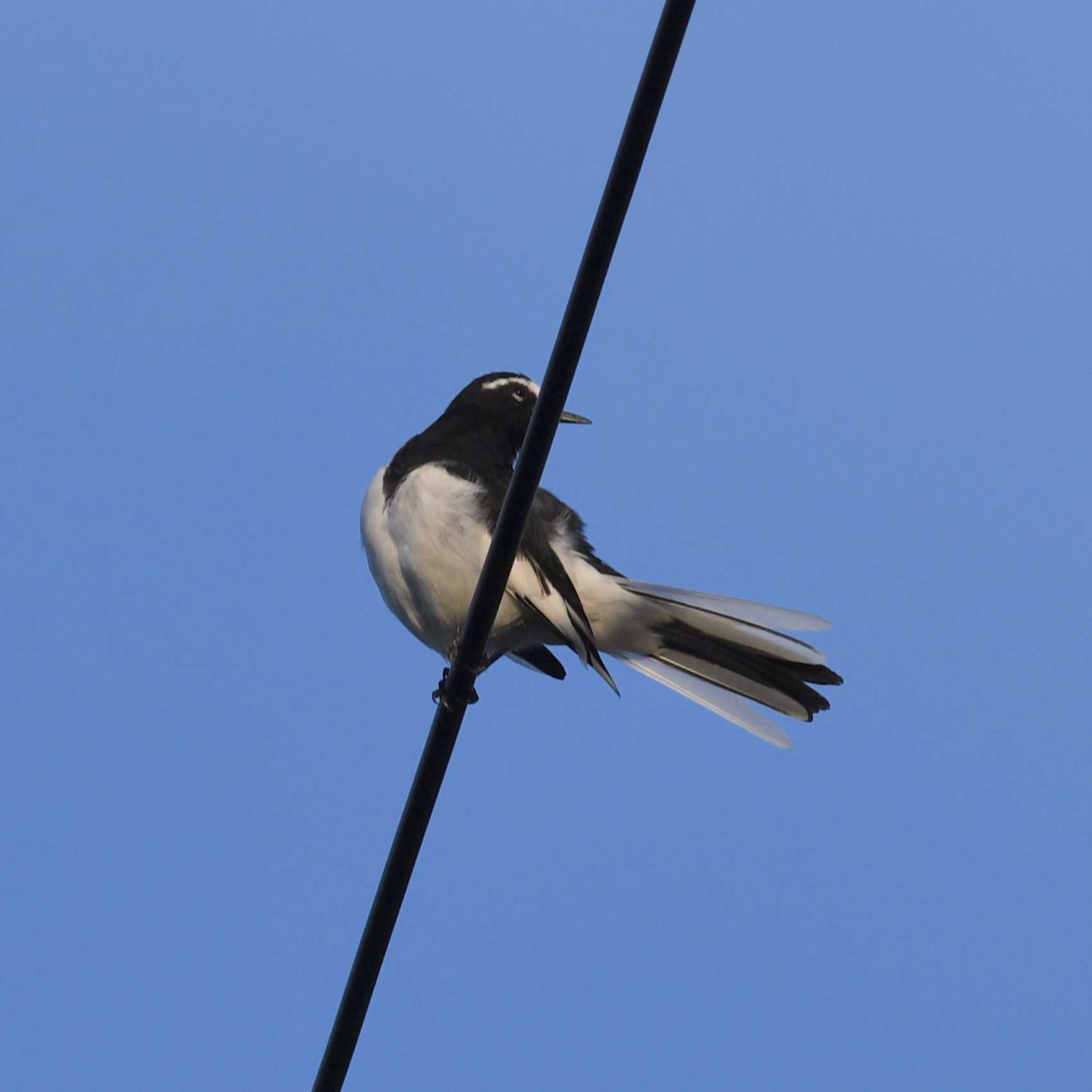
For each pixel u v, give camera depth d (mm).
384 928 8500
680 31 6863
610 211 7297
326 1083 8523
